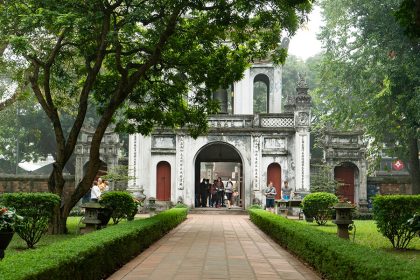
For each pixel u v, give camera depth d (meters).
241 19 16.47
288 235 12.93
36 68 17.33
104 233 10.70
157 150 32.19
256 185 31.61
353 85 33.38
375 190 33.75
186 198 31.81
